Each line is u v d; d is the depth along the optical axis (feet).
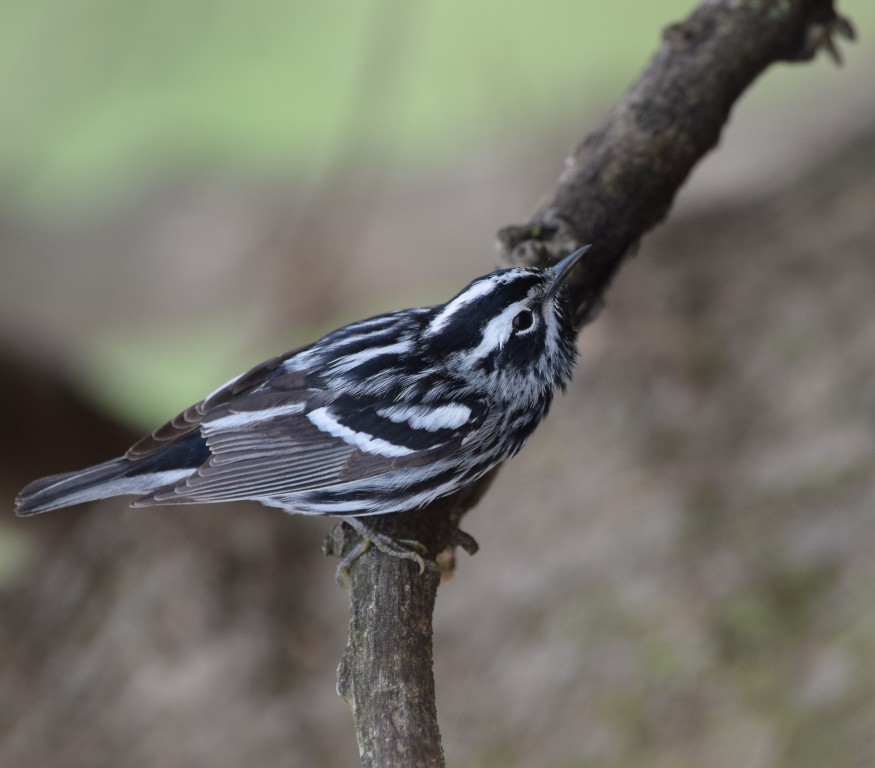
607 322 45.11
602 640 36.96
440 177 53.42
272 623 38.99
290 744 36.29
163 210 53.36
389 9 50.11
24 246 52.75
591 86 55.57
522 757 35.37
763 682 34.73
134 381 53.78
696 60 26.58
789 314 43.29
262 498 25.22
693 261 46.70
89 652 39.14
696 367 42.83
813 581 36.45
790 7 26.91
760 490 39.01
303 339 51.78
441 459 24.39
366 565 22.45
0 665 39.58
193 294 52.65
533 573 39.11
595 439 41.88
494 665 37.50
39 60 47.06
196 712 37.45
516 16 58.70
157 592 39.93
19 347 42.70
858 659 34.14
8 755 37.63
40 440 42.96
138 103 50.65
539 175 52.70
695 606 36.83
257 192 53.42
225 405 25.30
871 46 58.59
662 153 25.94
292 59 49.24
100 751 37.04
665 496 39.55
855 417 39.73
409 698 19.77
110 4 45.85
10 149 49.80
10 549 45.16
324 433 24.67
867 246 44.62
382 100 51.06
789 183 49.78
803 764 32.50
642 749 34.40
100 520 42.63
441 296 52.75
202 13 45.98
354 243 51.31
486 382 24.79
